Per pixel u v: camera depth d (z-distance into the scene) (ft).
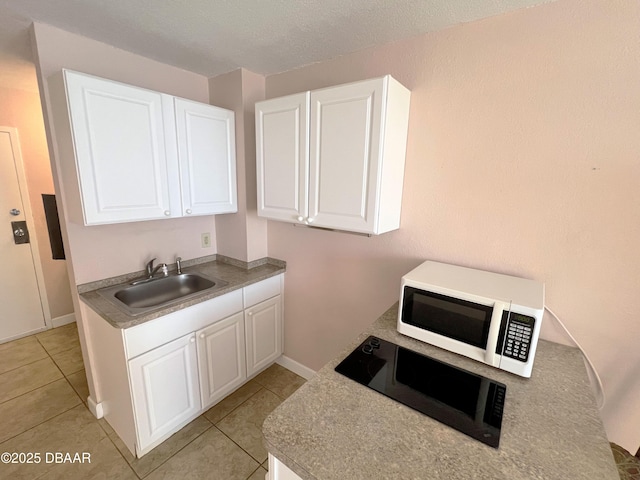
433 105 4.56
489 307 3.40
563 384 3.18
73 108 4.09
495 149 4.15
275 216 5.51
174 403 5.27
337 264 6.25
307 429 2.48
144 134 4.88
